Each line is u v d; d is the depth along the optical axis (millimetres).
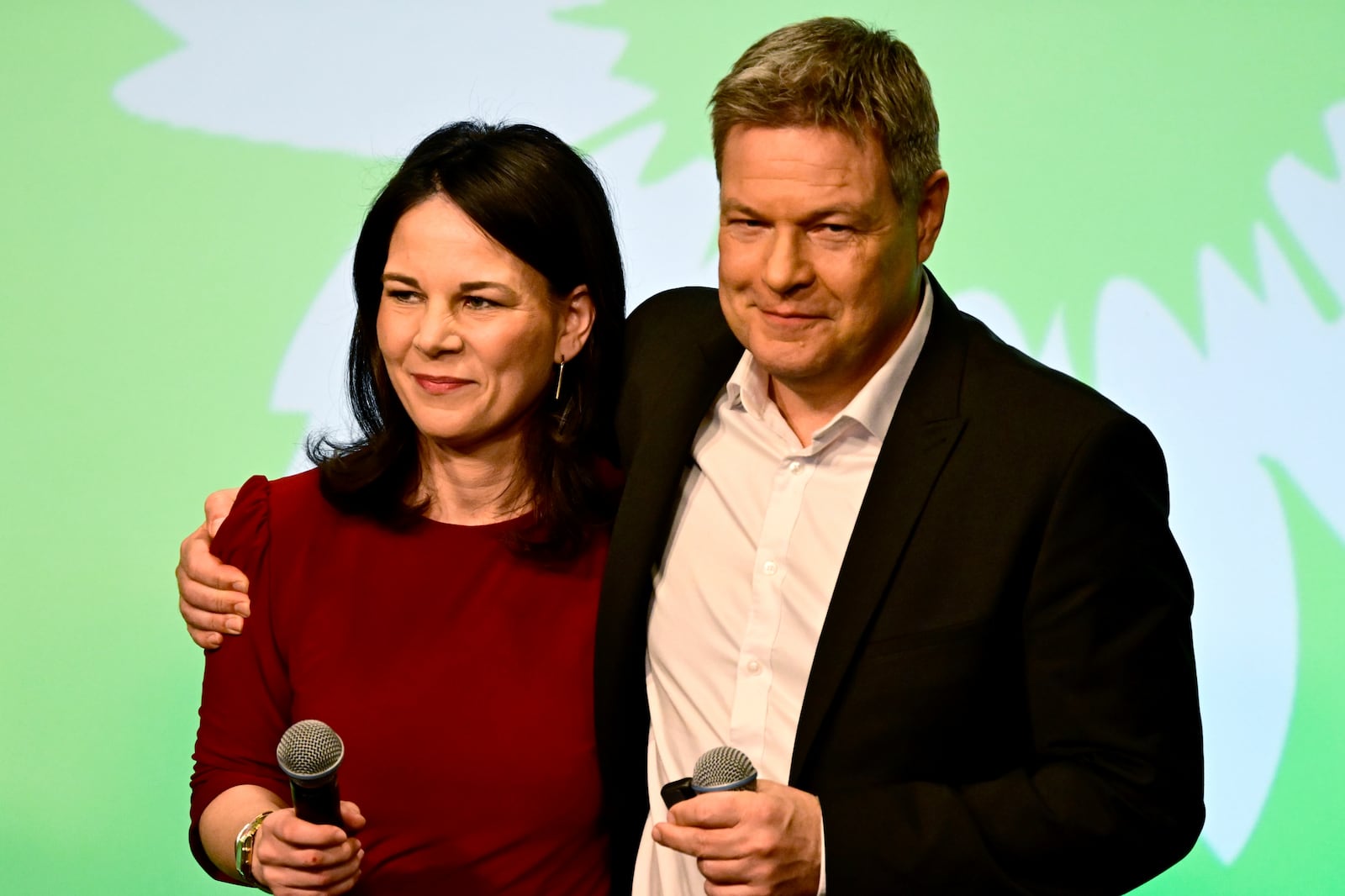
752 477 6449
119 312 12234
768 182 5699
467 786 6555
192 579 6898
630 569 6523
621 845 6809
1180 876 11242
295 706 6730
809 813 5734
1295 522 11508
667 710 6551
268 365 12156
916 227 5988
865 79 5637
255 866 6148
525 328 6500
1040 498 5777
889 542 5941
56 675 11812
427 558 6781
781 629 6207
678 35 12172
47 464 12086
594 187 6758
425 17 12266
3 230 12297
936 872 5645
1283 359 11664
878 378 6180
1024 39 12039
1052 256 11906
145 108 12359
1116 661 5734
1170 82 11938
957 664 5816
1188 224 11836
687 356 6945
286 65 12312
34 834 11594
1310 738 11312
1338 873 11188
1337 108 11820
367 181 12266
